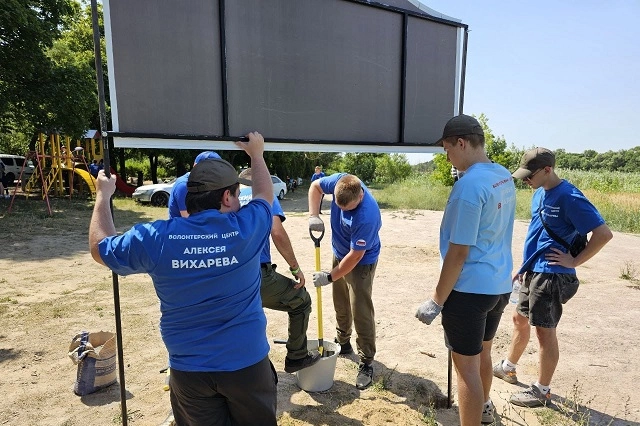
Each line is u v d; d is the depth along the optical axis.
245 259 1.81
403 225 12.23
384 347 4.17
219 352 1.77
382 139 3.16
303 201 20.42
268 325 4.66
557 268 2.96
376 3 2.96
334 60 2.88
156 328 4.54
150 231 1.72
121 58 2.16
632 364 3.85
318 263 3.35
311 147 2.85
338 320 3.89
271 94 2.66
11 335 4.35
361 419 2.93
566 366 3.80
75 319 4.78
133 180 31.50
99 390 3.31
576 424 2.89
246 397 1.86
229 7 2.46
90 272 6.79
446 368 3.75
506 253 2.50
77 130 15.95
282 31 2.66
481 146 2.45
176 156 23.94
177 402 1.93
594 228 2.77
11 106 15.17
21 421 2.92
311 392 3.27
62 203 15.38
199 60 2.40
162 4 2.26
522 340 3.38
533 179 2.99
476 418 2.40
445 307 2.44
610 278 6.77
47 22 14.53
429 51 3.31
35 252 8.14
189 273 1.70
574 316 5.04
